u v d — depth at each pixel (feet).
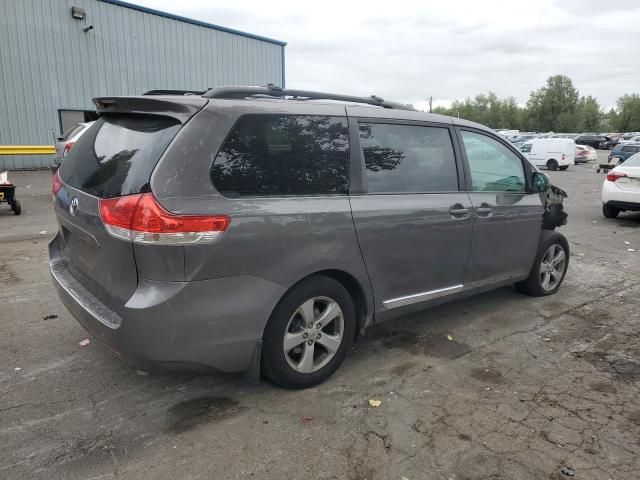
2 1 61.72
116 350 9.54
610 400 11.18
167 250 8.90
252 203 9.80
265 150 10.23
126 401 10.68
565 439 9.70
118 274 9.50
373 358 13.00
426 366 12.64
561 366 12.82
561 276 18.67
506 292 18.72
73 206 10.64
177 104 9.57
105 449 9.11
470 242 14.23
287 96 11.63
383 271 12.17
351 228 11.23
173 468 8.65
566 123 349.61
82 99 69.05
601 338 14.66
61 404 10.50
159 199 8.89
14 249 23.16
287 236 10.16
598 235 30.81
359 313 12.28
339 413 10.41
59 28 65.87
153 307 8.96
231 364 10.03
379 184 12.10
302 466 8.77
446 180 13.75
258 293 9.91
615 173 36.58
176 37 76.33
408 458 9.04
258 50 87.71
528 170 16.55
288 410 10.48
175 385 11.37
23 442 9.23
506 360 13.09
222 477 8.46
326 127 11.30
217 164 9.53
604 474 8.73
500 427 10.05
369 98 13.16
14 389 11.02
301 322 11.00
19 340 13.42
